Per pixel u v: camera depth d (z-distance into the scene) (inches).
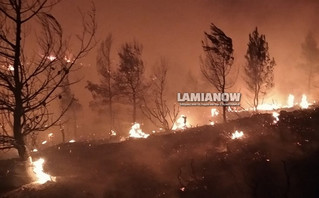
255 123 734.5
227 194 333.1
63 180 437.1
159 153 584.1
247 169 390.3
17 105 443.2
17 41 435.5
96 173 472.4
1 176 430.9
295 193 316.8
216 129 739.4
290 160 406.0
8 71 440.5
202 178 386.0
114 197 365.7
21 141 453.7
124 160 556.1
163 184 393.7
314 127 598.2
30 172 445.4
